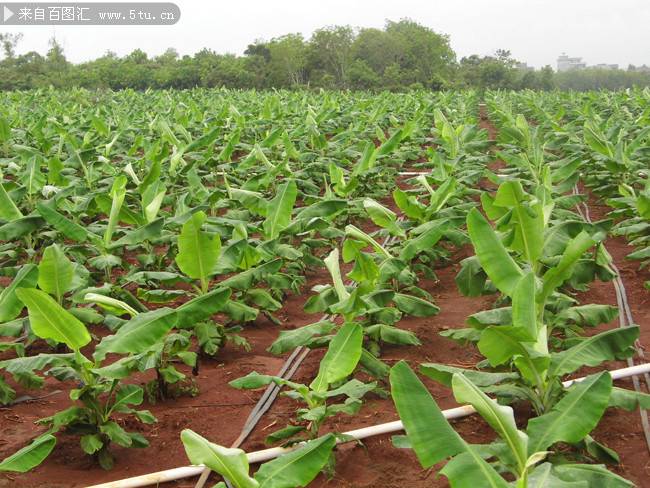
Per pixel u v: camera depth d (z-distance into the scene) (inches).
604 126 754.2
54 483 202.1
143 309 265.1
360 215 458.0
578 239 212.7
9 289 230.4
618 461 191.0
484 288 277.0
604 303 343.0
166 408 249.4
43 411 252.1
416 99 1466.5
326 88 2962.6
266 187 508.1
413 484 199.8
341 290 242.7
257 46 3203.7
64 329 199.6
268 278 308.5
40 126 725.9
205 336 268.1
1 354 292.4
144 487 198.8
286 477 149.8
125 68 2704.2
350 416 236.8
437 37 3312.0
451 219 326.3
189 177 413.1
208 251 260.2
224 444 224.4
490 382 194.5
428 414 140.3
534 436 162.7
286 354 295.4
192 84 2770.7
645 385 251.8
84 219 471.8
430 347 296.4
